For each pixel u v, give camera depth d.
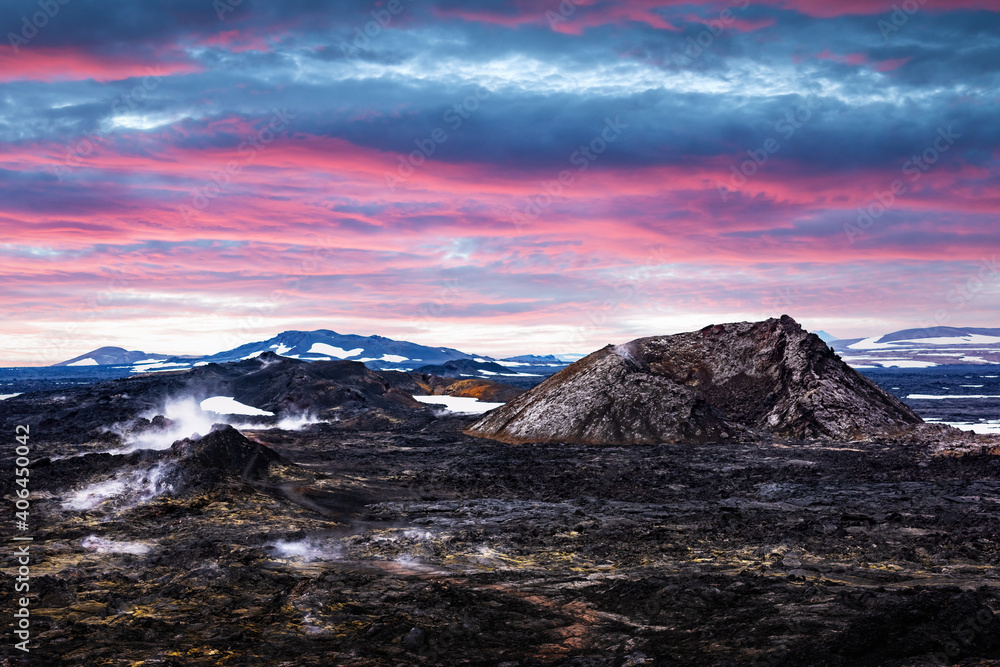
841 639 7.66
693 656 8.15
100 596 11.39
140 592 11.75
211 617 10.46
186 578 12.16
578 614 10.28
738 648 8.23
